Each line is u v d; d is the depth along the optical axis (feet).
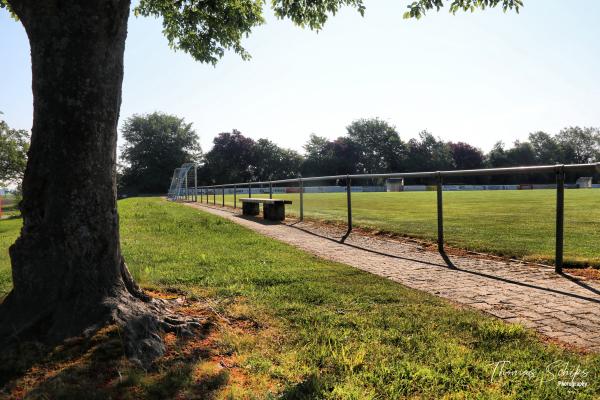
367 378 7.72
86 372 7.63
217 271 17.01
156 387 7.27
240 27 24.18
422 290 14.35
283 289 14.10
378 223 35.12
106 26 9.58
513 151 294.87
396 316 11.22
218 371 7.98
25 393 7.02
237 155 274.57
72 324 9.02
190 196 127.13
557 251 16.78
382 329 10.23
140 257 20.43
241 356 8.68
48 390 7.03
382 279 15.65
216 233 30.45
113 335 8.63
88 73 9.43
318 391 7.18
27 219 9.67
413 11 21.22
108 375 7.58
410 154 282.56
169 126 274.36
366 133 287.28
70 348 8.35
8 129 157.17
